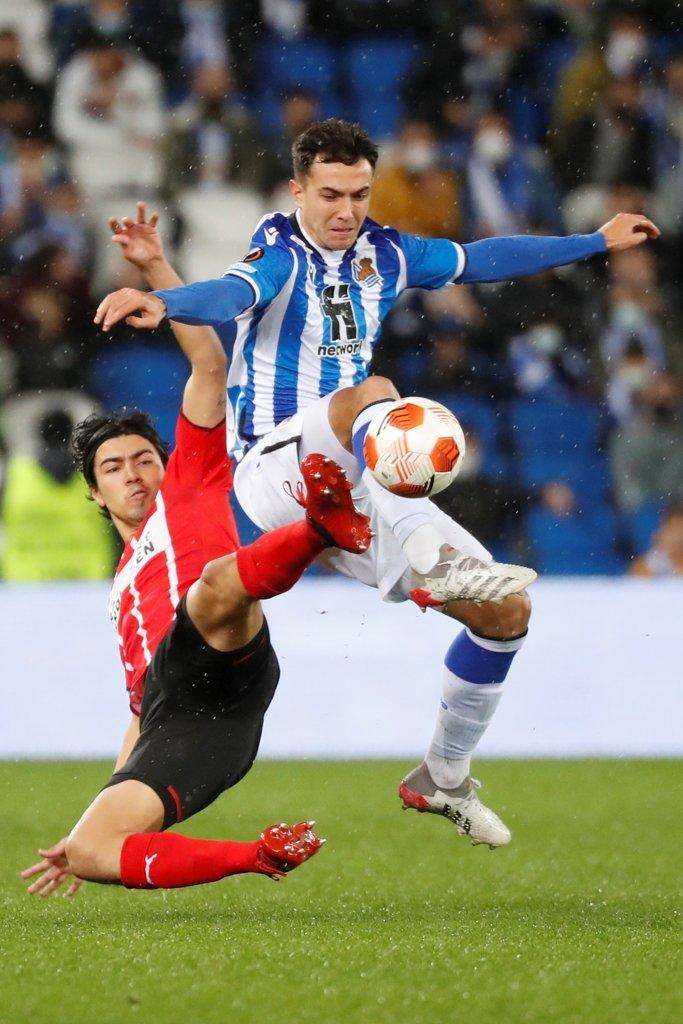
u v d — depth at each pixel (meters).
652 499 47.41
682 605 40.50
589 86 53.03
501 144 51.56
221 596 15.32
